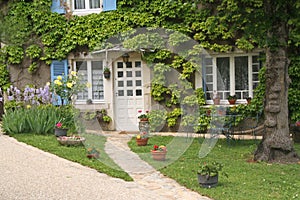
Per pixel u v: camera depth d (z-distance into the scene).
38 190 5.75
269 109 7.60
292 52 10.47
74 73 10.80
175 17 11.58
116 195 5.53
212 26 8.38
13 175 6.57
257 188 5.74
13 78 12.76
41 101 11.75
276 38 7.20
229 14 7.64
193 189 5.76
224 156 8.08
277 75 7.56
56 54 12.39
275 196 5.36
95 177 6.51
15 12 12.45
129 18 11.80
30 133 10.35
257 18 7.25
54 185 6.01
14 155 8.04
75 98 10.80
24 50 12.67
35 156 7.99
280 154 7.54
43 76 12.65
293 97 10.39
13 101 12.03
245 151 8.58
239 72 11.34
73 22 12.28
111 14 11.98
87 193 5.62
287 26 7.47
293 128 9.65
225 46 11.16
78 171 6.90
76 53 12.33
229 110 10.45
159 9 11.62
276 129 7.57
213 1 11.12
